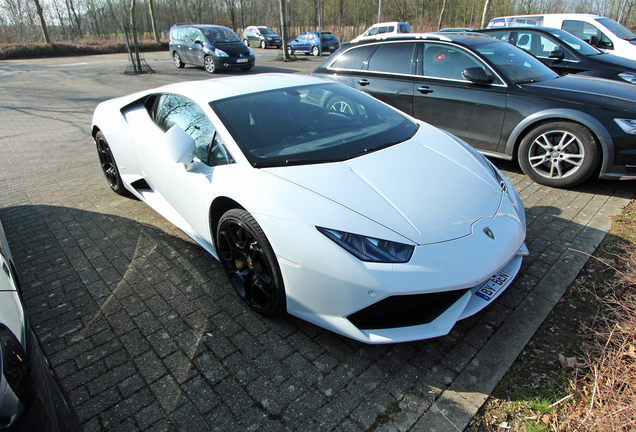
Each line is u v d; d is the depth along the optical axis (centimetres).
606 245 297
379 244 188
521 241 217
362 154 245
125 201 412
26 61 2023
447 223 201
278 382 196
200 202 260
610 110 359
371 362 206
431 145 270
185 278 282
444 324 192
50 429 113
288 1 3522
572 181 387
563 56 644
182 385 197
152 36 3703
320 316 204
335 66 562
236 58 1428
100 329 238
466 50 444
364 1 3344
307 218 199
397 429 171
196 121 280
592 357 199
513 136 413
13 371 111
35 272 298
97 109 406
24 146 627
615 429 160
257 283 232
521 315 232
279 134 256
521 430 168
